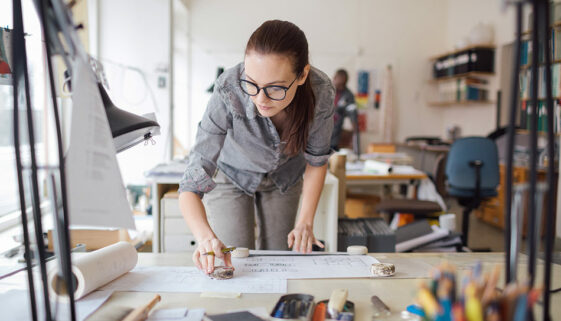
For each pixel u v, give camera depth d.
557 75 3.63
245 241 1.62
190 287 0.96
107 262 0.95
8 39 1.08
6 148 2.37
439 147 5.60
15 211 2.38
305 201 1.44
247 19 6.14
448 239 2.26
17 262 1.10
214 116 1.28
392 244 2.10
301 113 1.28
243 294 0.92
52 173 0.59
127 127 0.80
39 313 0.81
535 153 0.54
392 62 6.51
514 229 0.62
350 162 3.66
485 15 5.70
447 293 0.50
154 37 3.97
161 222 2.38
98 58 3.91
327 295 0.92
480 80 5.75
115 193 0.58
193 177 1.22
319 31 6.33
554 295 0.93
